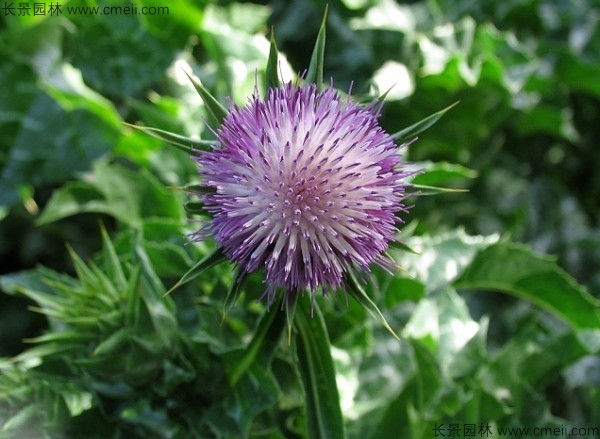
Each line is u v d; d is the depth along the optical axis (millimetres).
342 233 207
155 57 354
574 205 418
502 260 313
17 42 339
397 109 375
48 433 253
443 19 407
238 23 370
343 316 280
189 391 262
